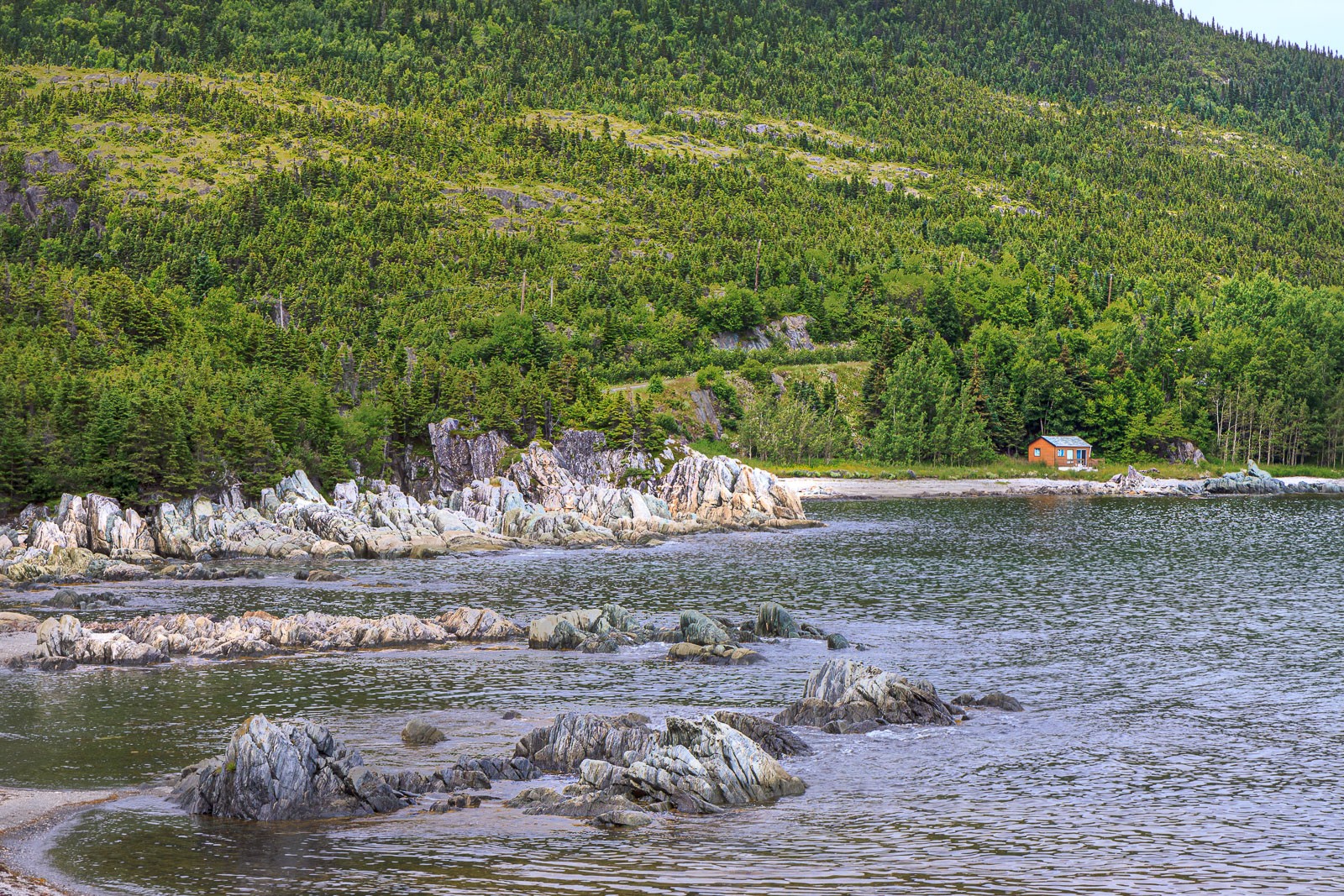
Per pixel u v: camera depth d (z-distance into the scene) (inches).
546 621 2915.8
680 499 6161.4
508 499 5669.3
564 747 1879.9
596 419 6446.9
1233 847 1505.9
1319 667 2628.0
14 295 7263.8
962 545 5113.2
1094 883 1379.2
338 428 5831.7
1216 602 3550.7
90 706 2287.2
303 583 4023.1
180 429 5073.8
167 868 1421.0
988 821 1611.7
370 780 1683.1
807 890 1346.0
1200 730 2103.8
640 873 1403.8
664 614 3351.4
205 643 2817.4
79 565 4296.3
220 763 1705.2
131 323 7278.5
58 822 1603.1
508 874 1398.9
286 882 1376.7
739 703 2298.2
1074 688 2428.6
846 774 1835.6
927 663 2684.5
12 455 4778.5
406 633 2940.5
